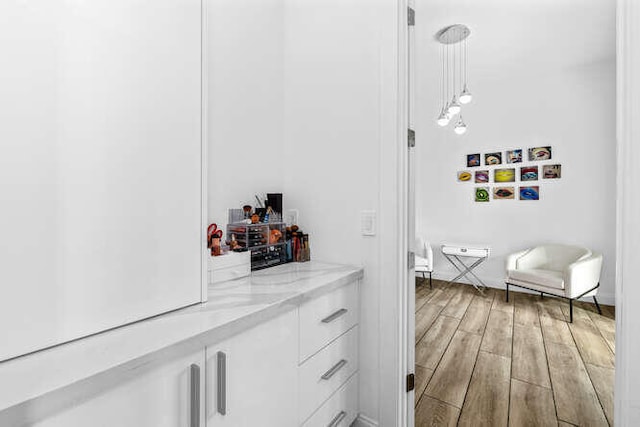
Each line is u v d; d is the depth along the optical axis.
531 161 3.99
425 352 2.44
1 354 0.64
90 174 0.77
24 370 0.61
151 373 0.72
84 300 0.75
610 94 3.52
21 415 0.52
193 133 1.01
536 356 2.36
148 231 0.89
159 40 0.92
